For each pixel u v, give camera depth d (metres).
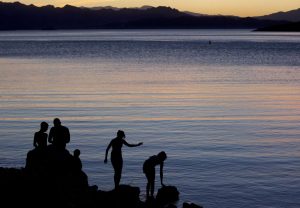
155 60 77.94
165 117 27.38
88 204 12.34
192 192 14.55
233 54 93.00
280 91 38.69
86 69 61.00
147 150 19.81
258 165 17.47
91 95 36.44
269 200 13.87
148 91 38.84
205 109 30.11
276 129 24.08
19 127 24.52
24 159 18.34
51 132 13.97
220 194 14.37
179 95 36.56
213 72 55.78
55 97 35.34
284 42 155.75
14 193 12.44
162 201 13.67
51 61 76.69
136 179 15.88
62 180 13.31
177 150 19.77
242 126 24.83
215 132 23.31
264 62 71.06
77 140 21.56
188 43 155.88
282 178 15.91
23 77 50.12
